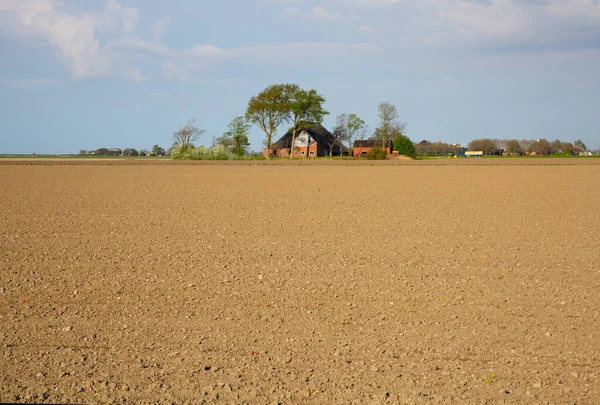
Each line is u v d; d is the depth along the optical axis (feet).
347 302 36.65
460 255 51.06
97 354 28.07
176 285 40.27
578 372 26.37
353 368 26.76
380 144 430.61
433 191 113.50
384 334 31.07
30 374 25.81
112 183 130.21
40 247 53.36
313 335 30.89
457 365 27.14
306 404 23.48
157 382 25.16
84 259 48.29
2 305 35.47
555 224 69.15
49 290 38.75
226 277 42.60
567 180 142.51
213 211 80.53
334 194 106.42
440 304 36.35
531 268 46.06
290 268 45.68
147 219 72.08
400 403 23.58
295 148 395.75
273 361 27.48
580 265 47.16
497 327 32.22
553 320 33.42
